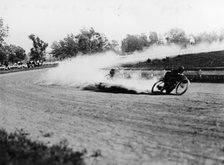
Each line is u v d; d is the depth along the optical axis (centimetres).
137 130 793
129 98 1421
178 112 1012
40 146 640
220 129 759
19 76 4097
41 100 1484
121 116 988
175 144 655
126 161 558
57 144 680
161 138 707
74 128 844
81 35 7125
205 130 759
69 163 530
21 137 725
